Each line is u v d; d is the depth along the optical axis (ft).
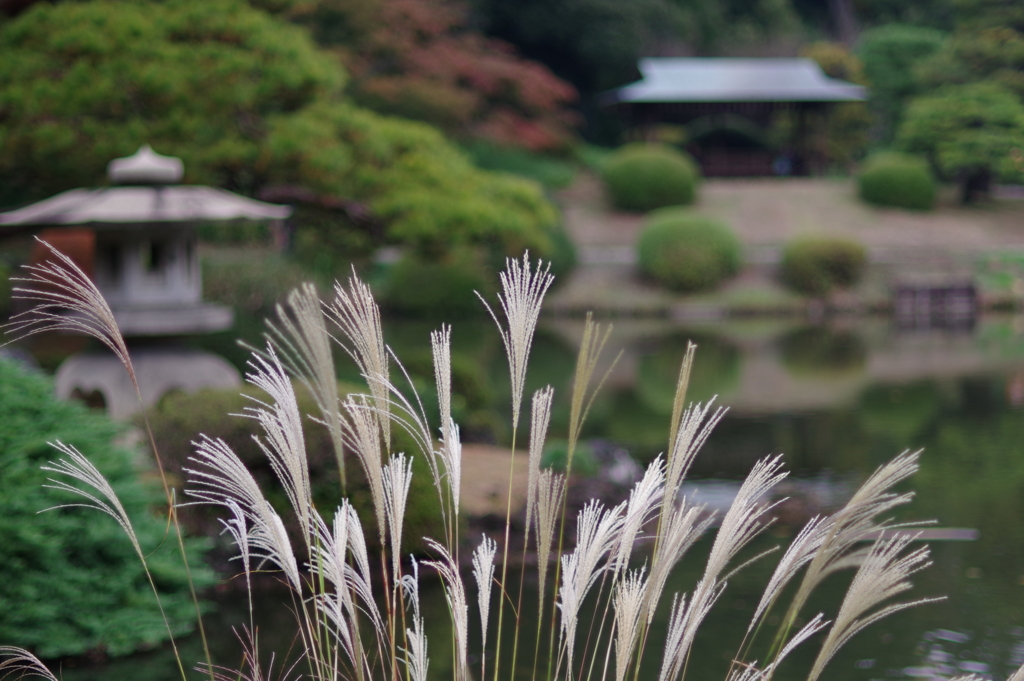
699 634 17.31
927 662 15.94
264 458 19.47
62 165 34.40
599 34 148.56
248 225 72.84
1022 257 99.09
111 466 16.24
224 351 33.50
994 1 104.47
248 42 35.94
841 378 53.16
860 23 170.30
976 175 111.55
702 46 159.02
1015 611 18.38
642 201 114.21
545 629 17.34
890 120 142.92
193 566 17.53
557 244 94.58
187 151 33.94
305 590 18.79
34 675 14.61
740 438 37.83
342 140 38.45
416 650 6.21
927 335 74.13
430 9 104.27
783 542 23.21
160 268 30.12
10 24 36.01
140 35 34.50
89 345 30.81
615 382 53.83
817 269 93.35
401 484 6.05
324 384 5.56
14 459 15.35
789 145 144.15
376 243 40.40
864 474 31.14
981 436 36.76
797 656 16.26
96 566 16.07
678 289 94.73
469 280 88.63
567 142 124.47
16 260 49.70
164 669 15.08
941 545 22.99
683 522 5.83
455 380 35.42
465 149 115.44
